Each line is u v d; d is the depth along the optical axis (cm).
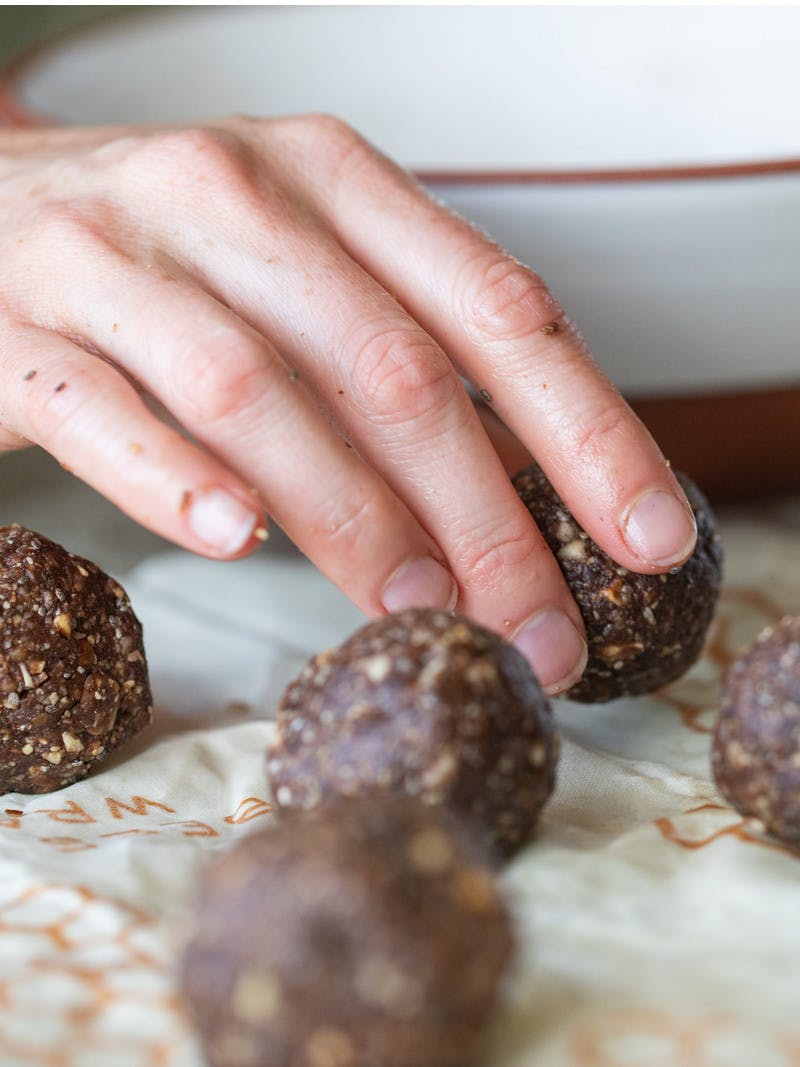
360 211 37
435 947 24
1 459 62
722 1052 25
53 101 50
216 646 41
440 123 51
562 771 33
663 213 40
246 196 37
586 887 28
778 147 48
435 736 28
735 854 29
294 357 35
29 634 32
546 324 35
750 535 45
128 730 34
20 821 32
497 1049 25
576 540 34
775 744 29
